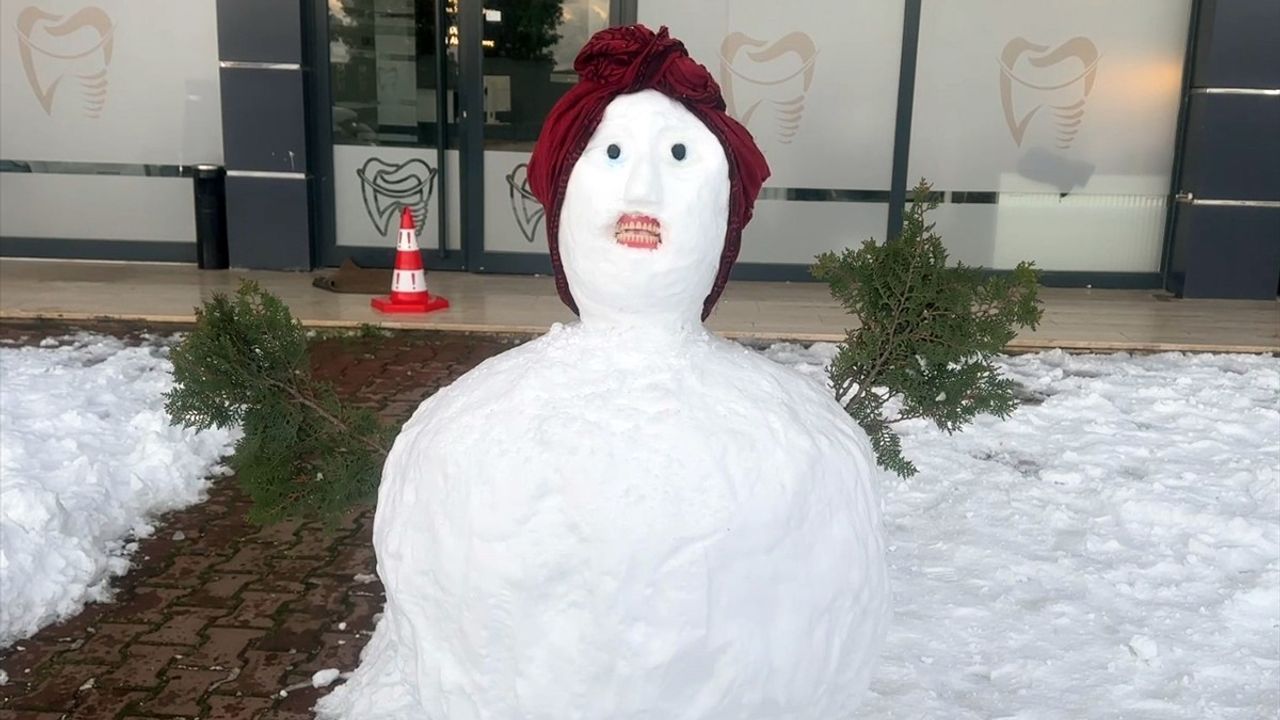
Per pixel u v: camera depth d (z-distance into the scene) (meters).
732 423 2.30
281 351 3.21
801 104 10.69
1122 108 10.65
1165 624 4.14
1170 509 5.14
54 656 3.98
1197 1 10.26
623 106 2.41
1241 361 8.23
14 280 10.12
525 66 10.59
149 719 3.61
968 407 3.18
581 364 2.43
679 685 2.17
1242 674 3.80
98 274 10.52
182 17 10.77
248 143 10.50
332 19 10.51
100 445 5.81
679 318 2.49
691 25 10.54
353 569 4.73
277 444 3.19
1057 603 4.29
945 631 4.07
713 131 2.46
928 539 4.93
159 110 10.98
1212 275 10.42
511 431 2.30
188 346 3.13
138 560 4.77
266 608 4.38
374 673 3.53
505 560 2.19
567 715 2.21
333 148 10.80
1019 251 11.00
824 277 3.20
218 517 5.23
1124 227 10.91
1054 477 5.67
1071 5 10.45
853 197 10.88
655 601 2.15
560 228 2.52
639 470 2.19
